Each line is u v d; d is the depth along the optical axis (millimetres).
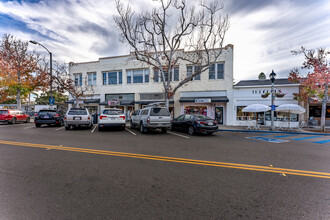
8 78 18328
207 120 10156
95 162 4715
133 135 9867
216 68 17250
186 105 17734
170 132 11523
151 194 2980
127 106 20156
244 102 16406
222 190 3156
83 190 3096
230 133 11695
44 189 3115
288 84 15344
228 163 4758
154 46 14164
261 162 4891
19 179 3545
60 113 14789
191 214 2414
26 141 7688
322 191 3143
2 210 2447
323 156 5617
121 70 20438
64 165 4445
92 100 20391
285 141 8586
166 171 4098
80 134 9977
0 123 17484
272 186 3336
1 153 5602
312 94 13445
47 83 19453
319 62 12086
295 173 4039
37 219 2260
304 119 15289
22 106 29766
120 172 3996
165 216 2361
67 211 2451
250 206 2633
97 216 2344
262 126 15609
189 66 17969
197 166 4473
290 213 2451
